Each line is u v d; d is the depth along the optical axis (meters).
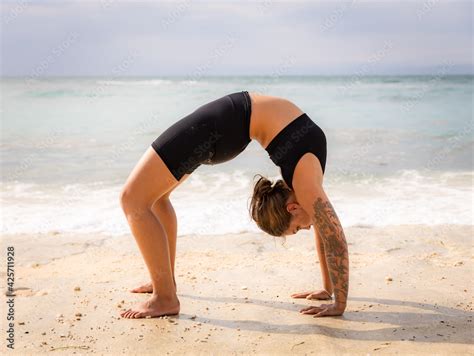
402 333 3.05
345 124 15.12
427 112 18.64
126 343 2.96
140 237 3.26
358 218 5.84
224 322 3.27
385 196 6.79
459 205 6.30
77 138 12.06
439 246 4.93
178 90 33.59
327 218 3.05
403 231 5.38
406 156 9.85
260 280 4.09
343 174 8.23
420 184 7.48
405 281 4.00
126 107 20.95
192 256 4.71
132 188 3.20
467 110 19.22
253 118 3.16
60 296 3.74
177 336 3.05
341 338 2.99
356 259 4.57
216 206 6.31
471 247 4.88
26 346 2.91
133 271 4.32
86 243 5.07
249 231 5.45
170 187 3.27
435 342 2.91
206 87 39.41
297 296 3.70
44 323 3.25
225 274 4.24
